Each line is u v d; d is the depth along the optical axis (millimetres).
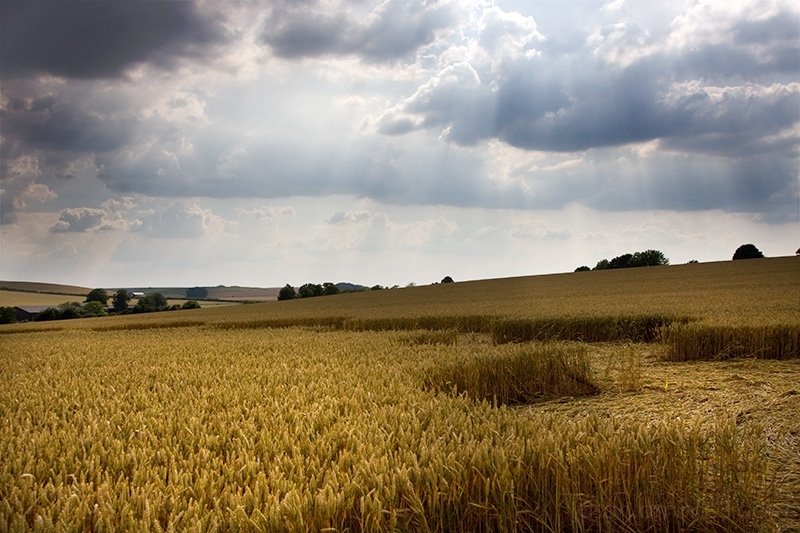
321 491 3338
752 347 11703
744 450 4410
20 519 2992
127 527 3086
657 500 4145
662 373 10328
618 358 12469
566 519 4031
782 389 7977
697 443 4348
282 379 8125
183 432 5012
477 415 5344
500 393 9180
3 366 11195
